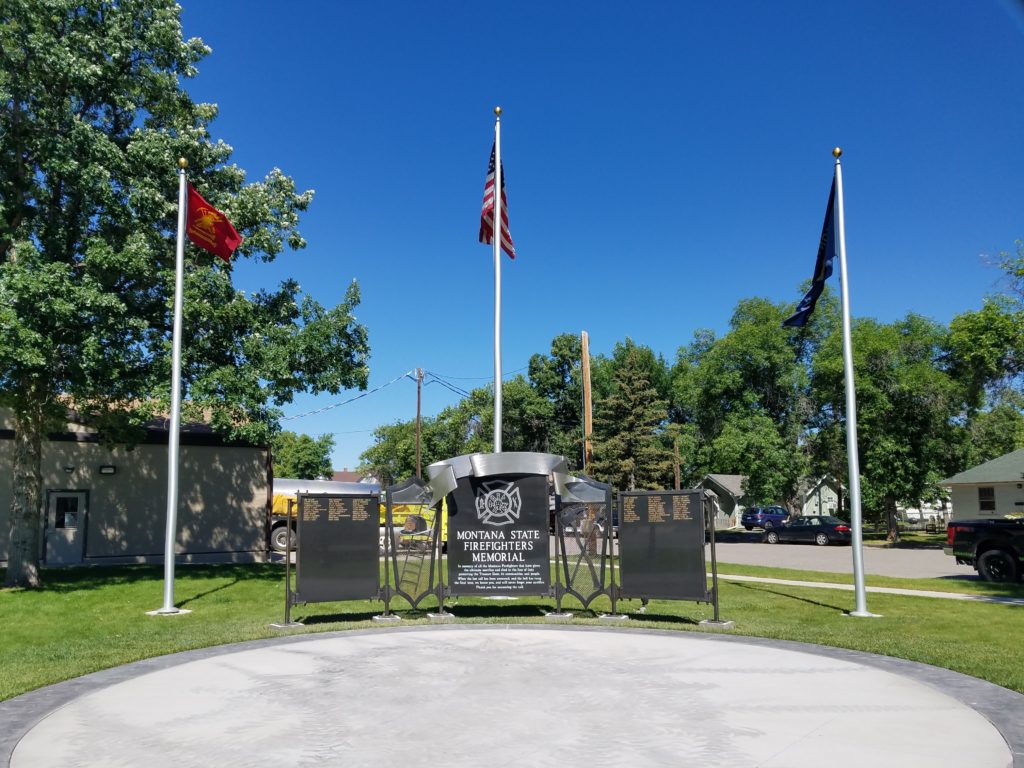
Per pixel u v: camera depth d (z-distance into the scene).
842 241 13.38
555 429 62.25
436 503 12.92
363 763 5.43
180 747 5.86
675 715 6.64
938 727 6.31
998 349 29.08
